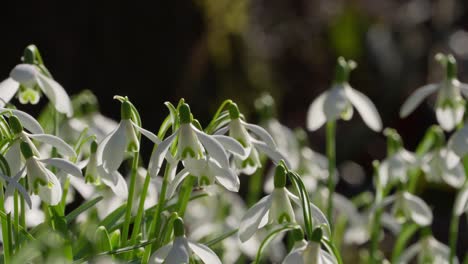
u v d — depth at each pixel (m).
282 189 1.03
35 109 1.62
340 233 1.25
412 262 1.62
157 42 1.86
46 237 1.02
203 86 1.94
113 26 1.82
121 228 1.15
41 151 1.13
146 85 1.86
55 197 1.02
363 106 1.17
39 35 1.79
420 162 1.19
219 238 1.05
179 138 1.01
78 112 1.17
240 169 1.06
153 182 1.12
